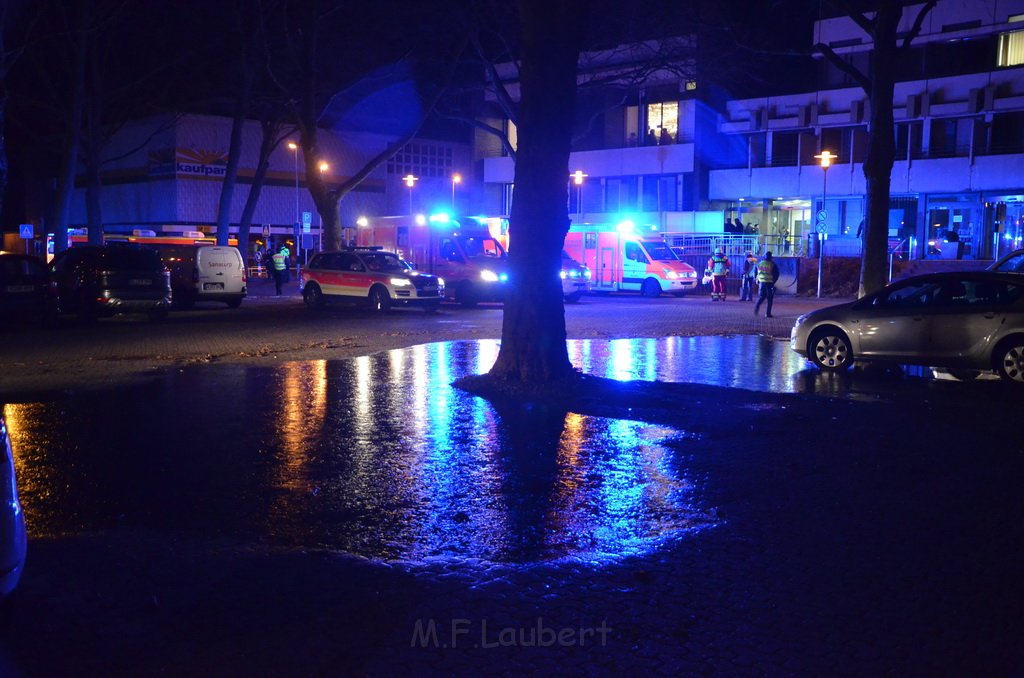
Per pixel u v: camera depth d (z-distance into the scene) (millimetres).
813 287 35844
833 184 47438
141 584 4848
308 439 8711
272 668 3875
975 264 33375
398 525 5996
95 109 34062
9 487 3879
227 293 27469
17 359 14852
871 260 18406
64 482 6988
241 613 4465
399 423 9539
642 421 9664
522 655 4016
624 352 16484
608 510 6375
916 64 45844
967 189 44062
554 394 11266
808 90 50031
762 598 4707
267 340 18266
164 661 3932
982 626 4352
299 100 33812
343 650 4055
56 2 30156
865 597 4723
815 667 3918
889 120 18078
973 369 13258
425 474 7375
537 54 11219
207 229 53531
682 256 41656
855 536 5758
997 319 12156
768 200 50594
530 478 7266
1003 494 6762
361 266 26375
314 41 30344
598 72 48000
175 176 52062
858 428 9281
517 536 5770
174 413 10062
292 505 6434
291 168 57312
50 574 4988
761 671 3877
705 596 4734
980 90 43156
